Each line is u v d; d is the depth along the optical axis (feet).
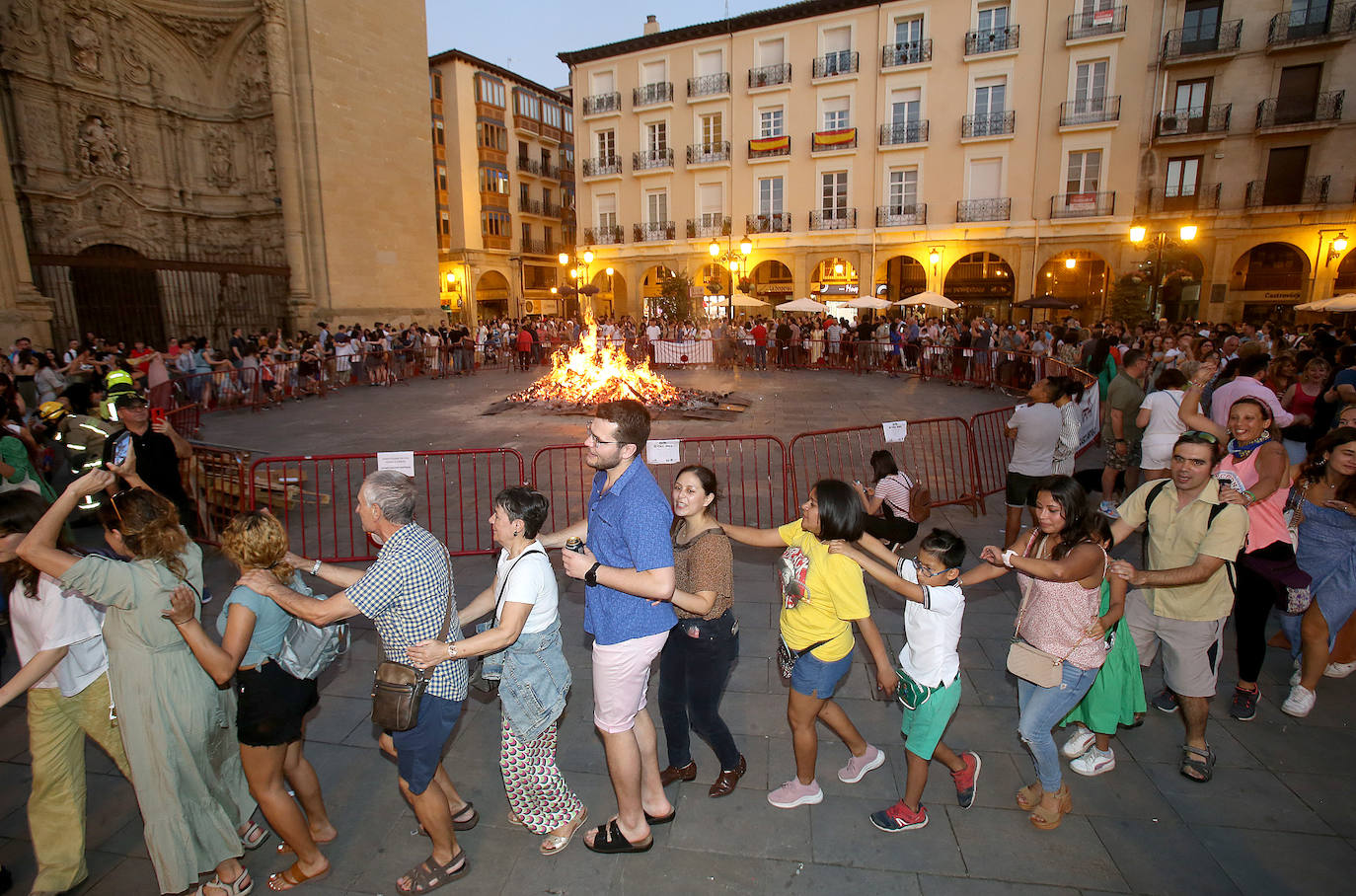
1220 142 83.82
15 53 62.34
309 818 9.80
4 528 8.56
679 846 9.74
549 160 147.74
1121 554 20.66
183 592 8.05
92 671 8.97
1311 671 12.33
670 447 20.63
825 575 9.45
